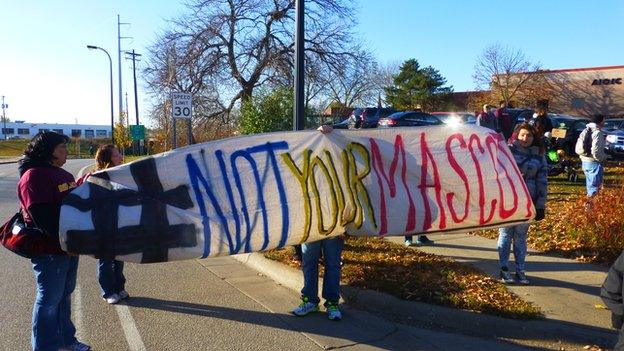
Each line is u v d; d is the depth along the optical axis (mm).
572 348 4453
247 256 7320
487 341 4625
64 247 3986
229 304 5609
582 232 7238
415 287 5535
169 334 4766
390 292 5465
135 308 5469
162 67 26500
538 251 7277
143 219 4445
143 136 31266
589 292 5512
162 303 5633
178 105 13438
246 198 4883
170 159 4730
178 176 4699
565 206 10039
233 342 4594
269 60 24469
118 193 4418
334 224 5117
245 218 4836
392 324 5031
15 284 6312
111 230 4281
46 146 3963
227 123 26344
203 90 25906
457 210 5574
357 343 4586
